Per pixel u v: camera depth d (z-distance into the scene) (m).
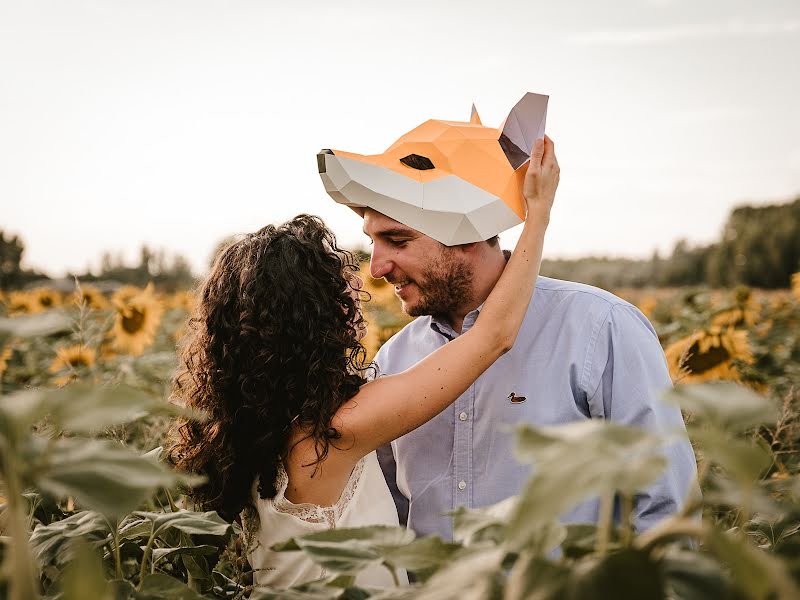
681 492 1.94
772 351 5.66
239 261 2.02
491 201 2.05
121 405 0.79
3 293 9.71
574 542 0.93
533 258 1.90
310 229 2.09
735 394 0.80
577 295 2.23
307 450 1.94
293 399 1.92
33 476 0.77
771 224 50.38
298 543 1.03
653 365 2.12
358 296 2.12
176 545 1.77
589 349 2.16
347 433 1.91
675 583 0.77
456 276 2.18
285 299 1.93
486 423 2.20
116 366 3.97
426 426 2.27
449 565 0.86
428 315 2.31
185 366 2.19
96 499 0.76
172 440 2.13
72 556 1.26
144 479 0.79
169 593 1.12
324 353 1.92
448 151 2.09
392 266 2.18
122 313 4.62
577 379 2.16
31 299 7.23
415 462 2.28
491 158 2.09
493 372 2.21
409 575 2.16
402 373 1.94
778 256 48.28
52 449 0.81
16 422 0.76
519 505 0.65
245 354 1.95
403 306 2.27
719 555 0.70
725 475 2.09
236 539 1.90
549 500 0.65
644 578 0.70
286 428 1.95
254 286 1.95
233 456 1.97
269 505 1.97
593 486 0.65
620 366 2.12
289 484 1.98
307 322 1.93
